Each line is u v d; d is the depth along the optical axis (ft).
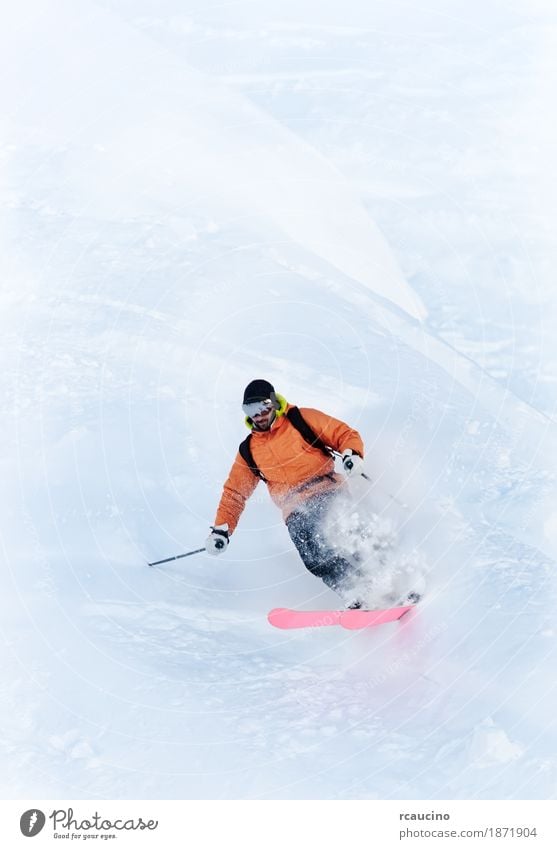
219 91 131.03
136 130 113.80
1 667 39.86
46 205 92.32
